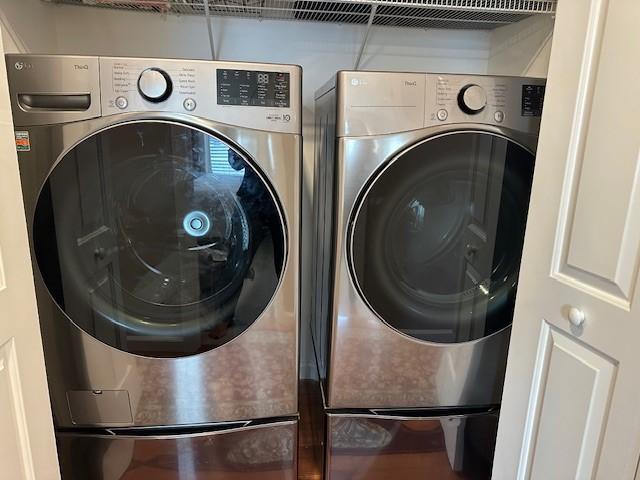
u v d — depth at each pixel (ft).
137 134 3.38
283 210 3.65
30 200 3.43
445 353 4.17
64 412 3.94
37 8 4.88
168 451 4.03
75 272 3.62
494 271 4.11
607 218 2.71
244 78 3.42
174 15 5.47
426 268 4.00
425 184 3.78
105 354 3.81
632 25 2.52
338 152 3.65
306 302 6.33
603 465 2.83
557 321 3.16
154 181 3.51
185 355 3.86
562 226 3.08
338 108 3.58
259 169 3.54
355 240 3.80
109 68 3.29
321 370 4.87
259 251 3.71
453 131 3.67
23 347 2.80
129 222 3.60
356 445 4.32
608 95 2.68
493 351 4.24
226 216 3.64
